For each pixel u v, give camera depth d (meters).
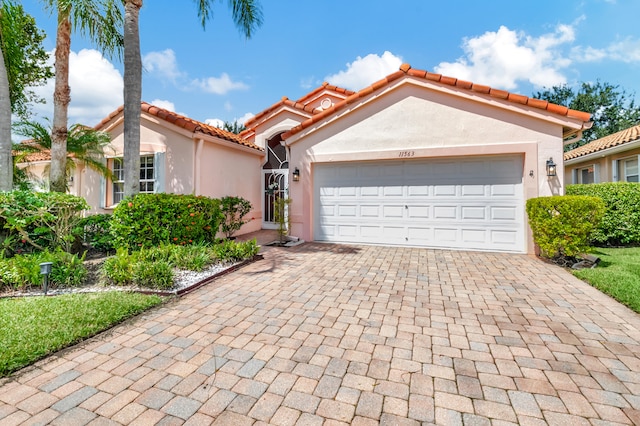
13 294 4.82
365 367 2.91
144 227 6.86
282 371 2.85
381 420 2.25
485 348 3.26
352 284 5.48
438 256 7.77
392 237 9.20
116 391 2.56
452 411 2.34
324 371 2.85
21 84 11.90
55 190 8.09
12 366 2.80
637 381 2.68
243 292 5.06
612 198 8.86
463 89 8.22
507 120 8.01
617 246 8.99
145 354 3.14
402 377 2.76
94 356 3.10
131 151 7.63
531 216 7.23
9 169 7.53
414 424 2.21
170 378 2.74
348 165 9.64
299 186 9.95
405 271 6.36
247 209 11.69
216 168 10.85
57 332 3.42
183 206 7.12
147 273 5.08
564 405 2.39
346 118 9.42
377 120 9.12
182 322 3.90
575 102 29.62
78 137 9.41
